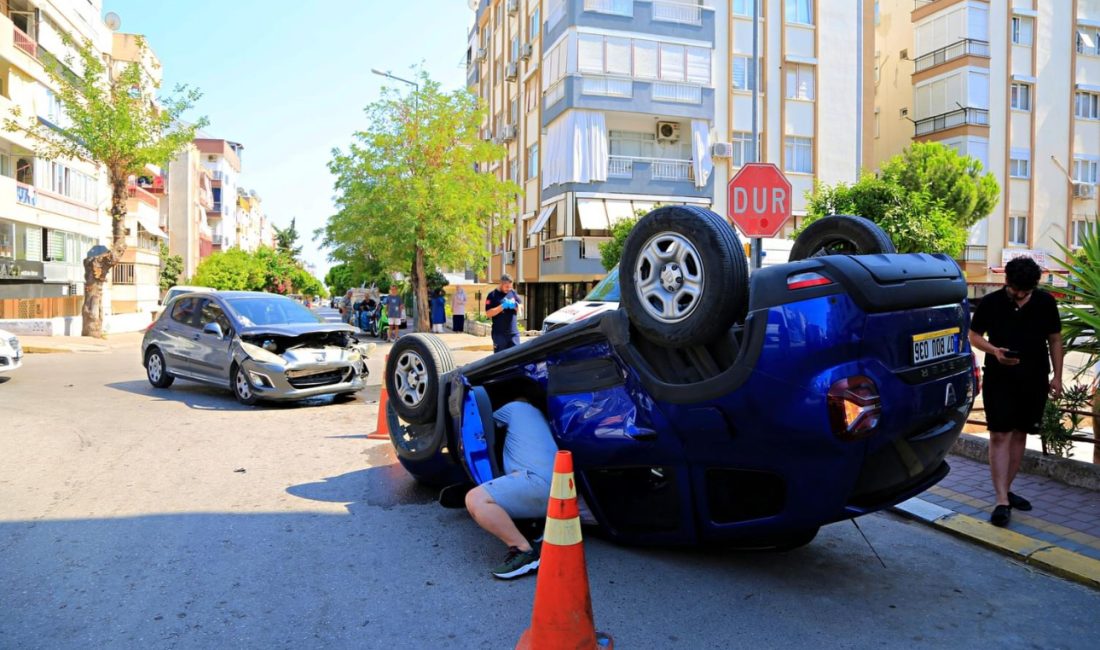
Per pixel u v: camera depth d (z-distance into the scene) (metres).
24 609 3.88
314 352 10.42
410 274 27.31
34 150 26.23
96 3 36.19
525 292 36.84
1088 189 34.38
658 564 4.53
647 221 4.12
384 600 4.02
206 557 4.64
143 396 11.32
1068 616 3.89
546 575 3.33
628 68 27.44
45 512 5.52
